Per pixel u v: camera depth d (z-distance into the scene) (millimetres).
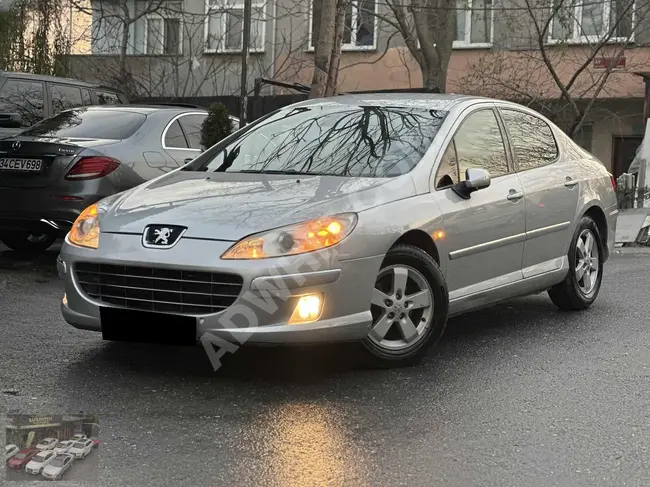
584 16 20219
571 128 17969
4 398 4648
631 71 19281
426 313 5441
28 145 8195
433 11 18828
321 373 5273
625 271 9664
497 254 6094
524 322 6855
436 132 5934
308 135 6168
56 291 7758
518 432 4363
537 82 20359
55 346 5738
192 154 9102
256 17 22938
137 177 8461
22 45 16406
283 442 4148
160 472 3758
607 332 6527
